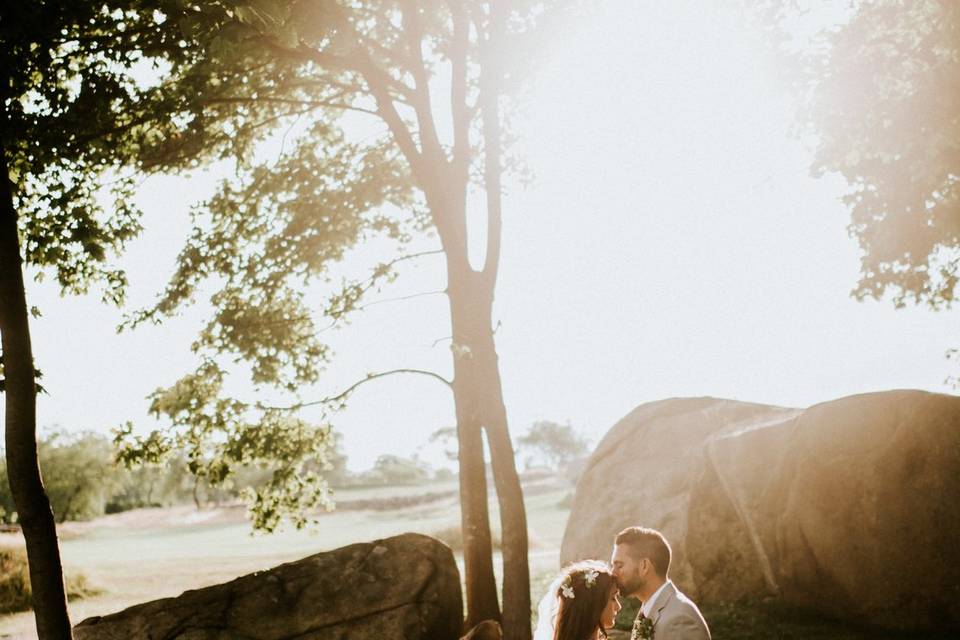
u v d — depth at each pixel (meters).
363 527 64.00
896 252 15.05
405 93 12.98
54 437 83.06
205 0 7.87
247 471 15.35
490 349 12.42
